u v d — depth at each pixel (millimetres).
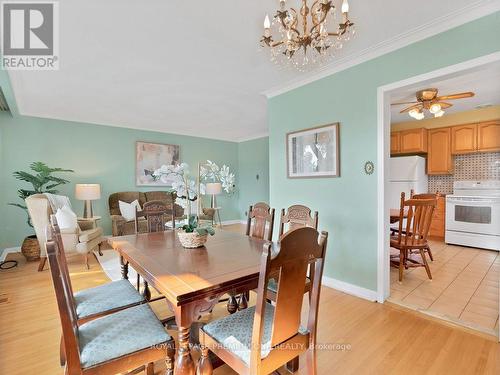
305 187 3035
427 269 2900
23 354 1683
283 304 1051
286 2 1728
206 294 1115
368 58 2434
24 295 2570
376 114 2389
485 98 3822
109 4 1733
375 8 1794
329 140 2768
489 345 1755
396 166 4883
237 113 4609
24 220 4320
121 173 5363
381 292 2379
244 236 2170
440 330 1935
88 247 3441
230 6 1766
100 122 5070
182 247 1775
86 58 2496
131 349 1110
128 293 1636
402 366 1566
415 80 2141
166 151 6012
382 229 2365
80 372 1004
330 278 2791
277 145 3395
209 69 2771
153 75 2914
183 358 1136
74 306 1354
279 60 2562
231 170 7234
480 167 4496
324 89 2828
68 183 4758
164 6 1761
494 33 1771
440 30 2000
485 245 4070
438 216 4773
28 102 3783
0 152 4066
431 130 4883
